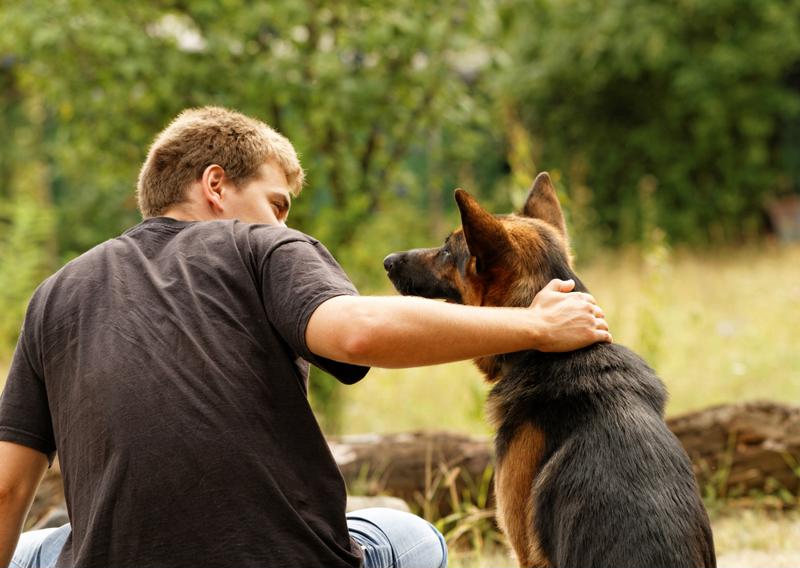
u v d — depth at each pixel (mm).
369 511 2830
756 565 4125
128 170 6836
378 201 7121
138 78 6359
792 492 4969
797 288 8906
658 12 16203
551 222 3500
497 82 7820
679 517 2426
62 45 6152
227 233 2326
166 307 2199
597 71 16859
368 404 7176
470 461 4871
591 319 2471
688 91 16359
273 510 2141
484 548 4656
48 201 13984
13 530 2430
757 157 16625
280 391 2217
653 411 2723
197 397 2117
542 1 7348
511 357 3004
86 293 2270
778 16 15836
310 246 2287
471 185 14039
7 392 2377
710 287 11406
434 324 2125
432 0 6680
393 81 6637
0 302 9047
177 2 6574
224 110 2670
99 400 2129
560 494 2574
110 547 2090
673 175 16938
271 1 6266
